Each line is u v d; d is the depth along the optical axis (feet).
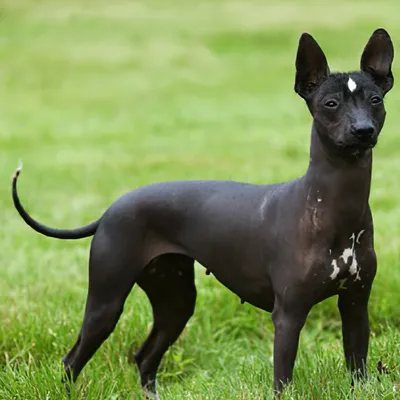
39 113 110.01
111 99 118.11
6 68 139.54
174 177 69.97
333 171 25.59
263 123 95.09
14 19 174.81
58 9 184.24
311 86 26.20
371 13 166.91
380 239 44.52
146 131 94.79
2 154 85.05
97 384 29.86
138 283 31.27
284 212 26.48
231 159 75.82
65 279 43.39
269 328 37.63
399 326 36.88
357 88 25.20
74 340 35.09
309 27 159.53
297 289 26.03
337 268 25.89
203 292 39.11
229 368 34.09
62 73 135.85
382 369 28.45
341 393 26.78
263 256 26.86
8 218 59.57
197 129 94.12
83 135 94.27
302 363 30.01
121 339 34.96
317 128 25.68
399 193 55.06
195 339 36.35
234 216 27.53
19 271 45.27
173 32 163.12
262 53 145.28
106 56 146.00
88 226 30.19
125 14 180.14
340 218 25.68
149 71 135.54
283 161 73.31
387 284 38.68
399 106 91.97
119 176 72.54
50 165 78.54
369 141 24.57
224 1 190.90
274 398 26.18
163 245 28.96
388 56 26.27
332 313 38.14
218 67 136.67
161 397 30.78
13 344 35.47
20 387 29.48
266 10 178.50
